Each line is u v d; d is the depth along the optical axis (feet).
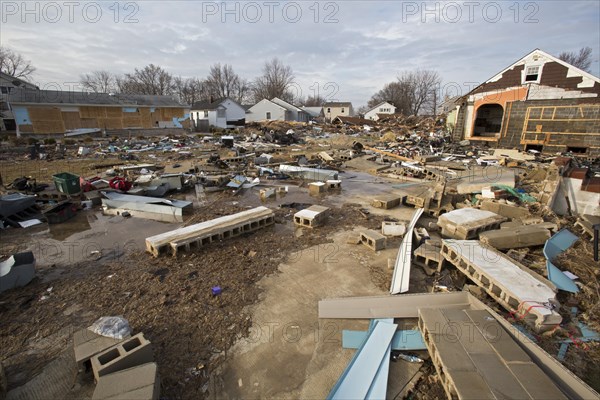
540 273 14.96
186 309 12.80
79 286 14.40
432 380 9.55
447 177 34.65
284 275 15.43
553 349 10.59
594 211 22.12
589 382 9.52
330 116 192.24
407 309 12.35
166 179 30.76
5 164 46.78
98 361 9.12
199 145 71.46
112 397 7.82
